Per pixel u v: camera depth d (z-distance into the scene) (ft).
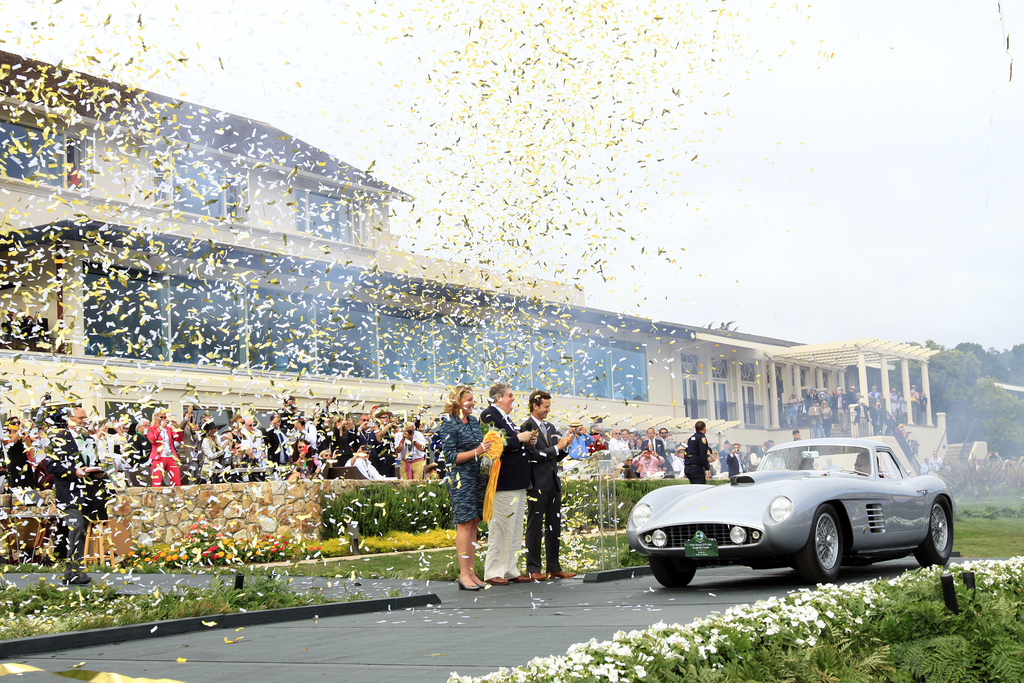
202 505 39.04
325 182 60.39
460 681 10.73
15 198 46.68
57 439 27.09
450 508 48.14
